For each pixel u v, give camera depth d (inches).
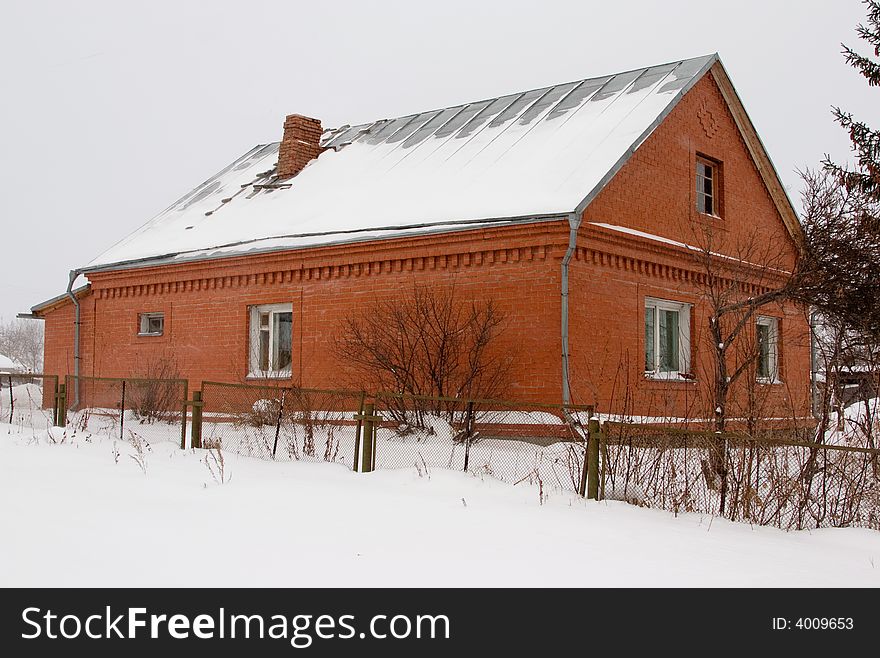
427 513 359.9
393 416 569.3
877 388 527.5
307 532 322.3
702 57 711.7
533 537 323.3
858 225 541.3
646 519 366.6
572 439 521.0
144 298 808.3
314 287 687.1
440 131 810.8
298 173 882.8
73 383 847.1
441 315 607.5
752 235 725.9
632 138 620.7
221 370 744.3
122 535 307.9
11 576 259.6
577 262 570.3
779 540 343.9
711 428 492.7
